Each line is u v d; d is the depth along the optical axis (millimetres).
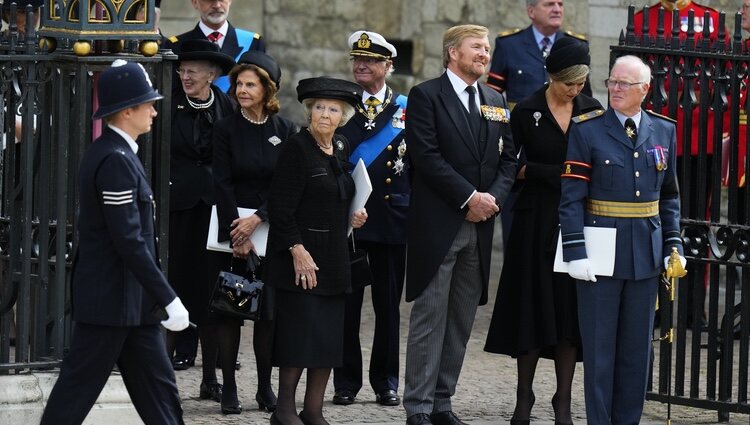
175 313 21312
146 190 21672
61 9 24750
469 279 26516
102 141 21594
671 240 25625
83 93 24578
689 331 37031
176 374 31281
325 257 25578
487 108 26531
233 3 46312
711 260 27844
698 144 28031
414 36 46719
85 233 21641
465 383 31219
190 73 29453
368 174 29047
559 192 26812
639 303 25375
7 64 24844
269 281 25672
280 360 25578
